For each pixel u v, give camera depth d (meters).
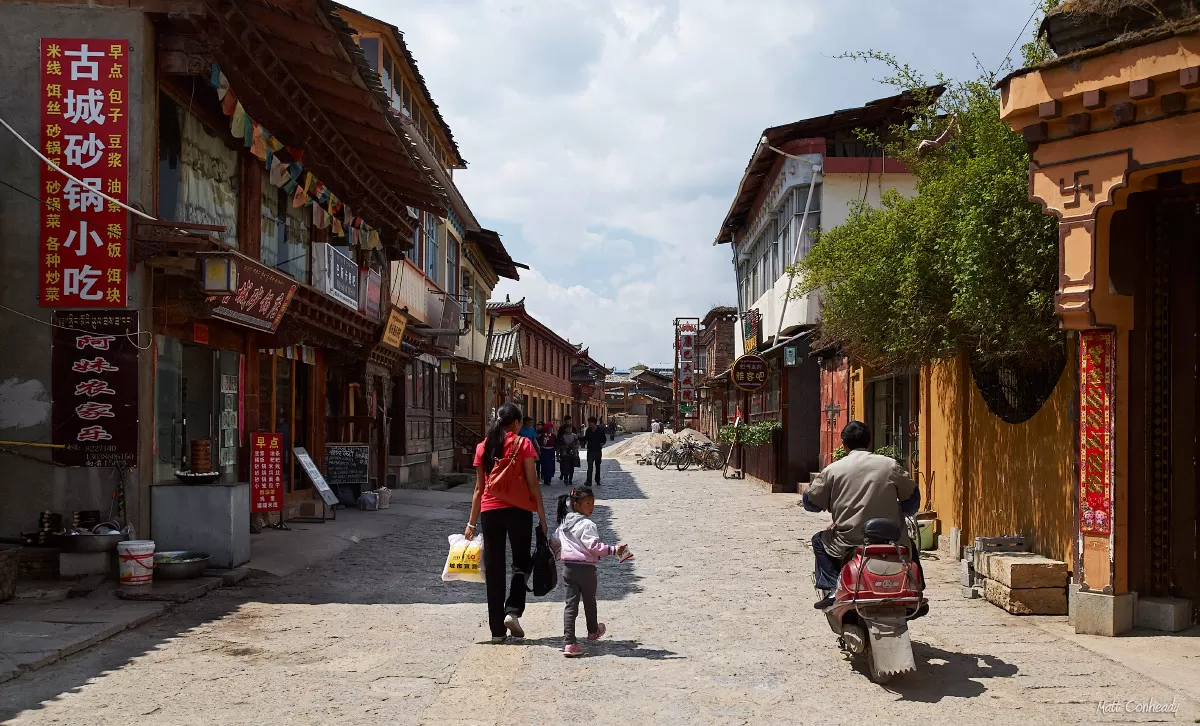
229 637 6.82
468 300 31.05
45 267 8.60
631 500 19.86
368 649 6.50
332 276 14.76
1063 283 7.00
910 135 10.38
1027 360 8.33
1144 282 7.13
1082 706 5.22
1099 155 6.77
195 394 10.97
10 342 8.59
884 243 10.10
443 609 8.00
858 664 6.16
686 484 25.69
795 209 20.67
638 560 10.99
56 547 8.41
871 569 5.77
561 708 5.17
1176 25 6.19
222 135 11.24
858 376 16.95
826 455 20.27
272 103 11.33
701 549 11.97
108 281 8.60
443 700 5.30
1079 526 7.10
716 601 8.42
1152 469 7.16
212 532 9.13
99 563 8.33
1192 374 7.08
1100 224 6.91
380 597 8.54
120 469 8.62
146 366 8.84
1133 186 6.80
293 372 15.12
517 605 6.77
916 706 5.24
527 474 6.85
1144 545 7.16
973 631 7.09
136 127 8.72
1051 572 7.73
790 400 21.73
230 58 9.76
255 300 10.79
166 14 8.79
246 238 11.84
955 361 10.61
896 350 10.15
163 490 9.04
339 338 16.08
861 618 5.80
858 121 20.20
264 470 12.22
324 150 13.66
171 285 9.37
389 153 14.36
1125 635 6.86
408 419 22.48
